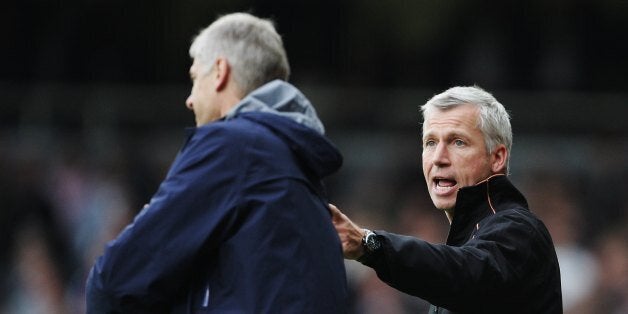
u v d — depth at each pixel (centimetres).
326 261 1370
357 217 3631
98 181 3797
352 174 3725
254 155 1370
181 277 1353
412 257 1385
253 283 1333
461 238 1516
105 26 4244
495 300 1422
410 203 3666
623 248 3553
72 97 3862
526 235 1452
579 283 3503
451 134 1542
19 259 3638
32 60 4259
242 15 1485
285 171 1373
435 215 3631
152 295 1350
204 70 1464
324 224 1384
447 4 4341
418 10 4328
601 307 3491
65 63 4225
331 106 3841
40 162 3822
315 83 4225
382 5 4322
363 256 1418
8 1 4266
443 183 1555
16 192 3800
